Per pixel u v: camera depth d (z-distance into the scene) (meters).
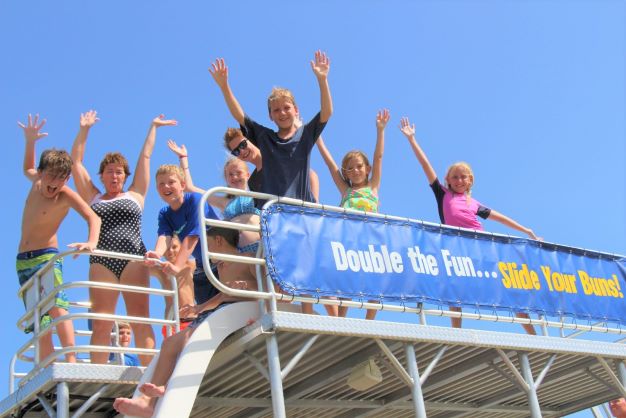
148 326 7.65
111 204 7.64
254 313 6.66
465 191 9.27
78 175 8.04
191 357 6.20
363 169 8.34
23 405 7.24
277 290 6.68
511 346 7.59
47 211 7.14
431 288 7.23
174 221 7.93
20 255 7.29
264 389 8.03
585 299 8.61
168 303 8.20
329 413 9.47
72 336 6.95
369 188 8.34
